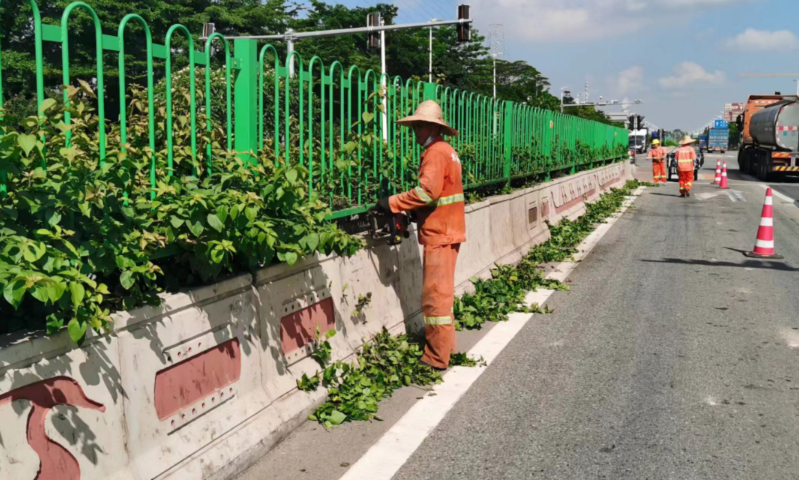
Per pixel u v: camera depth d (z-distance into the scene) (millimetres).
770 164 29656
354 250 4801
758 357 5852
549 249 11062
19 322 2789
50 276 2602
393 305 6062
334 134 5484
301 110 4746
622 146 28641
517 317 7195
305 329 4648
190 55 3791
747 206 19641
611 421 4477
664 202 20875
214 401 3709
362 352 5285
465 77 68688
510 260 9500
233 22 38969
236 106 4277
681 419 4520
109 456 2990
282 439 4125
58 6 24328
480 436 4238
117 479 3014
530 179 12305
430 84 7070
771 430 4352
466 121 8383
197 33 35406
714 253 11461
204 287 3648
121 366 3080
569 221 14055
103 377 2971
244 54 4238
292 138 4895
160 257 3428
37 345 2650
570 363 5664
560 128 14633
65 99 3072
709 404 4781
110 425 3004
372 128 5754
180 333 3447
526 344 6211
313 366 4668
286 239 4176
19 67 16297
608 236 13461
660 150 29266
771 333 6602
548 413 4609
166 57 3613
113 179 3162
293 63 4727
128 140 3641
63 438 2764
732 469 3822
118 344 3066
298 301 4551
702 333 6590
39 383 2668
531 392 5000
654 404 4777
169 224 3395
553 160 13711
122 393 3078
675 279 9242
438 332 5383
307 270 4676
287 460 3887
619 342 6281
